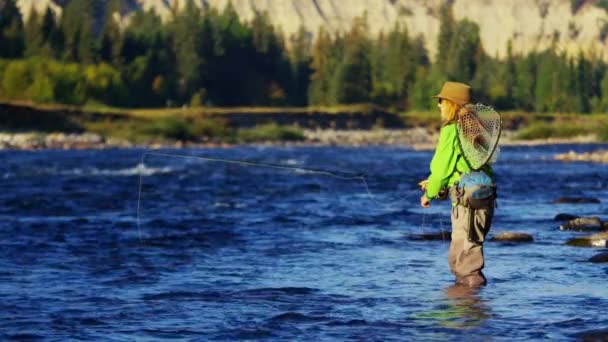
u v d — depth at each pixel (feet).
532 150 440.86
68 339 47.52
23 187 181.47
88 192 165.27
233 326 50.37
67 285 63.57
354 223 105.70
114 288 62.39
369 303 56.54
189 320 52.03
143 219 110.93
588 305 54.90
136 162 313.73
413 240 88.79
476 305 55.42
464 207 62.54
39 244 85.92
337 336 47.73
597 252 78.02
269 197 151.94
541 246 82.53
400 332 48.44
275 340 47.09
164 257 77.25
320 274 67.92
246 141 599.98
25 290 61.52
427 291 60.49
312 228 100.27
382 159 363.76
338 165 314.76
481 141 62.13
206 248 83.10
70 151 432.25
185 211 123.34
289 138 625.00
